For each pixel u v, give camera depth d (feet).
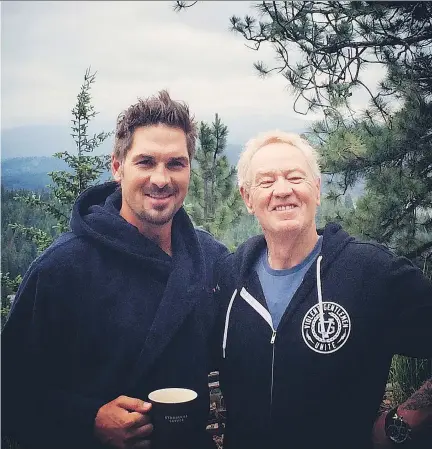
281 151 5.02
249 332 5.10
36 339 5.27
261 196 4.99
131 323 5.38
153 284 5.49
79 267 5.33
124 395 5.35
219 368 5.46
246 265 5.27
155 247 5.51
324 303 4.88
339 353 4.81
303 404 4.91
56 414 5.36
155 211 5.38
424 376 6.57
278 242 5.05
